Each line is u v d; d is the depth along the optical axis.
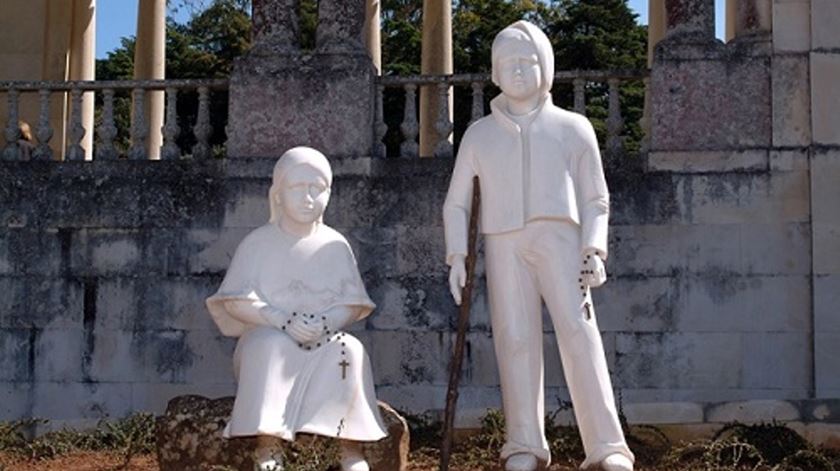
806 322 14.18
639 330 14.32
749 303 14.27
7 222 15.11
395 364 14.55
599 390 9.48
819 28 14.61
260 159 15.07
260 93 15.19
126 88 15.62
